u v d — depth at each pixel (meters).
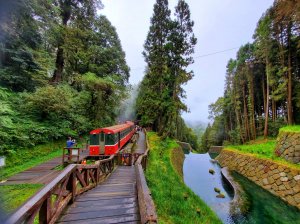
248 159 19.20
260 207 11.44
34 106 15.10
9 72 14.34
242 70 33.28
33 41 15.83
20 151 12.01
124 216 4.66
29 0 12.83
